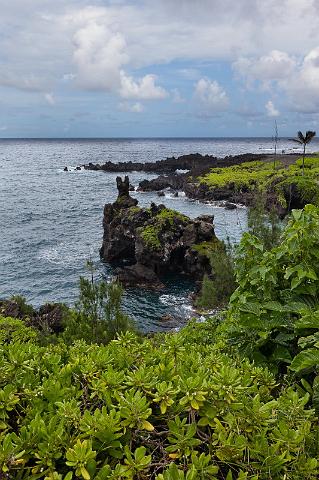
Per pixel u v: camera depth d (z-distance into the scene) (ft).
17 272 124.88
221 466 8.57
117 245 135.33
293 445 8.60
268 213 82.48
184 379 9.76
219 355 13.28
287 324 14.70
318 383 11.47
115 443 8.18
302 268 15.31
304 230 15.75
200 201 232.12
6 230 174.09
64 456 8.08
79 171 415.64
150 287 115.55
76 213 210.18
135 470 7.74
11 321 29.07
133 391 9.15
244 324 14.93
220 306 73.26
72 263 134.31
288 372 13.53
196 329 24.94
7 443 7.80
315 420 10.16
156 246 122.83
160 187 280.51
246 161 357.82
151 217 134.41
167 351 12.67
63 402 9.39
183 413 9.43
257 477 7.73
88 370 10.93
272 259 16.33
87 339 47.83
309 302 15.53
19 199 250.16
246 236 17.67
